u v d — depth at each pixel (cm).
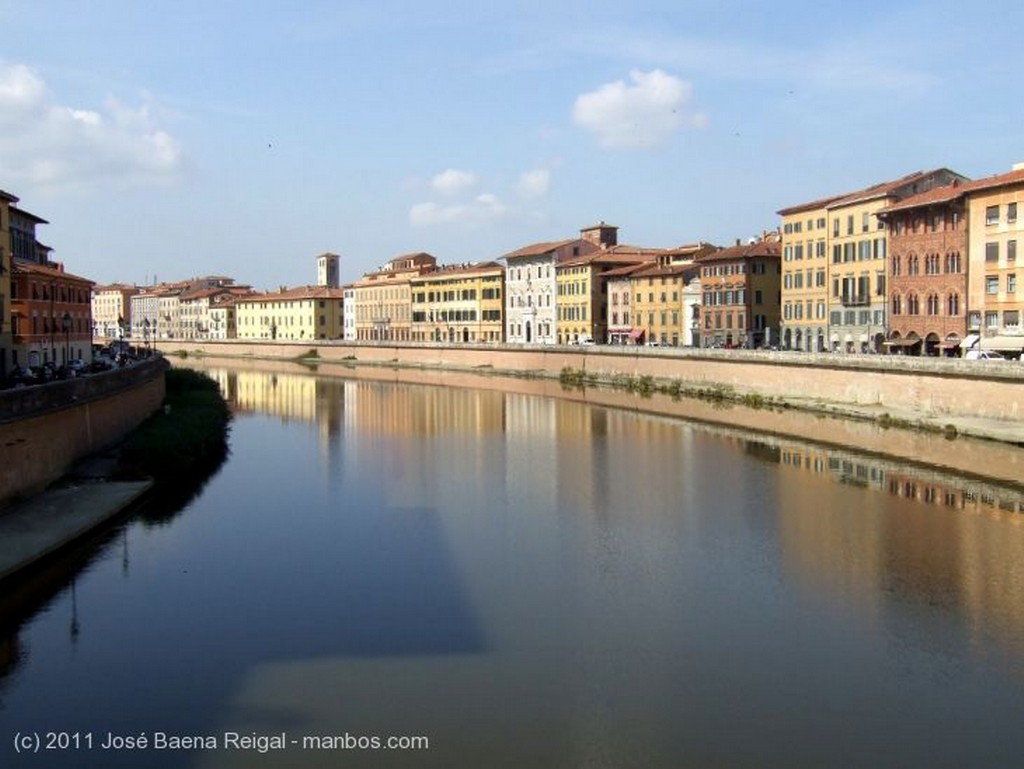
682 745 2394
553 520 4725
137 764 2300
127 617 3300
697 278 14500
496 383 13900
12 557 3741
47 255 11500
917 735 2447
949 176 10769
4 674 2823
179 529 4541
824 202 11700
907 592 3534
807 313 12069
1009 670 2831
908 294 9994
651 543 4253
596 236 18262
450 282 19688
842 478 5744
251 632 3158
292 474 6125
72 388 5462
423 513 4906
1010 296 8606
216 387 11300
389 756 2333
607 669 2839
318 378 15562
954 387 7394
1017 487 5381
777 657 2936
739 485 5578
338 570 3866
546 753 2350
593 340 16088
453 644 3044
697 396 10881
